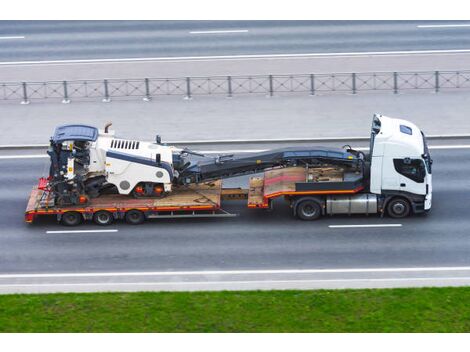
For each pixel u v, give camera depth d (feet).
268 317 136.26
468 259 152.56
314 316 136.26
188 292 141.90
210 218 166.81
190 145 189.78
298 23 239.09
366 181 164.45
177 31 236.43
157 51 226.17
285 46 226.58
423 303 138.41
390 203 164.25
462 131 191.11
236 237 160.45
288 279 147.84
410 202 164.14
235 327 134.31
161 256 155.43
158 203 164.96
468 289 141.59
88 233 162.91
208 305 138.82
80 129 165.48
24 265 153.79
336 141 189.37
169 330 134.10
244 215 167.63
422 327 133.80
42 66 220.64
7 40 233.96
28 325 135.95
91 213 164.25
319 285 144.25
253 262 152.87
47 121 199.93
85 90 210.79
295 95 207.72
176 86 211.82
